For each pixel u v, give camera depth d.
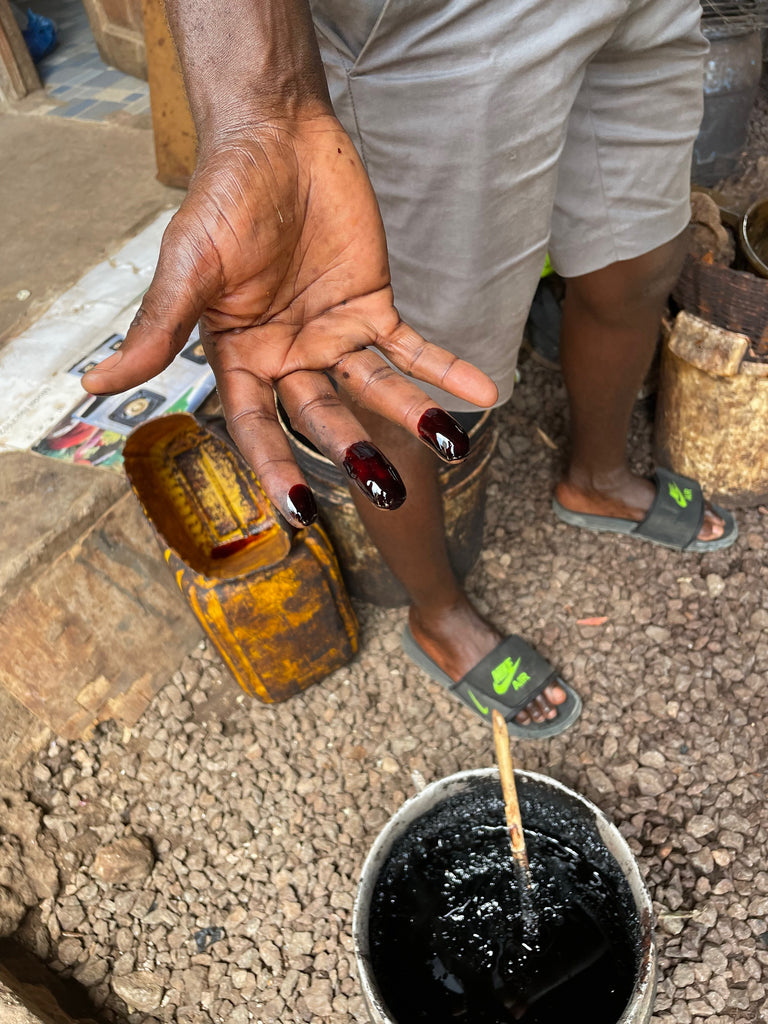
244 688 1.56
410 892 1.23
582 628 1.67
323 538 1.42
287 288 0.76
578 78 1.05
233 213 0.70
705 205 1.77
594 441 1.66
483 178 1.03
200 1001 1.31
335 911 1.37
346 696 1.62
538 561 1.78
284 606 1.42
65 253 2.21
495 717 1.03
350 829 1.45
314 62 0.78
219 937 1.37
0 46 2.92
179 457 1.58
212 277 0.70
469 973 1.16
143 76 3.08
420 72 0.97
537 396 2.08
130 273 2.11
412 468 1.19
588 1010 1.10
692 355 1.58
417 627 1.59
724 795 1.42
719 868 1.35
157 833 1.49
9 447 1.67
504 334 1.22
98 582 1.55
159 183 2.45
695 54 1.20
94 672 1.57
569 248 1.34
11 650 1.46
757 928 1.28
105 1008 1.31
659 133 1.23
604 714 1.54
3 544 1.48
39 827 1.47
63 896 1.42
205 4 0.73
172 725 1.61
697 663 1.59
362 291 0.79
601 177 1.25
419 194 1.05
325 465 1.42
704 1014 1.21
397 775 1.51
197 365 1.82
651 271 1.34
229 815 1.49
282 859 1.43
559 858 1.24
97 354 1.88
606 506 1.76
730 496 1.79
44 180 2.54
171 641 1.67
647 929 1.04
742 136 2.44
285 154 0.74
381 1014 0.98
